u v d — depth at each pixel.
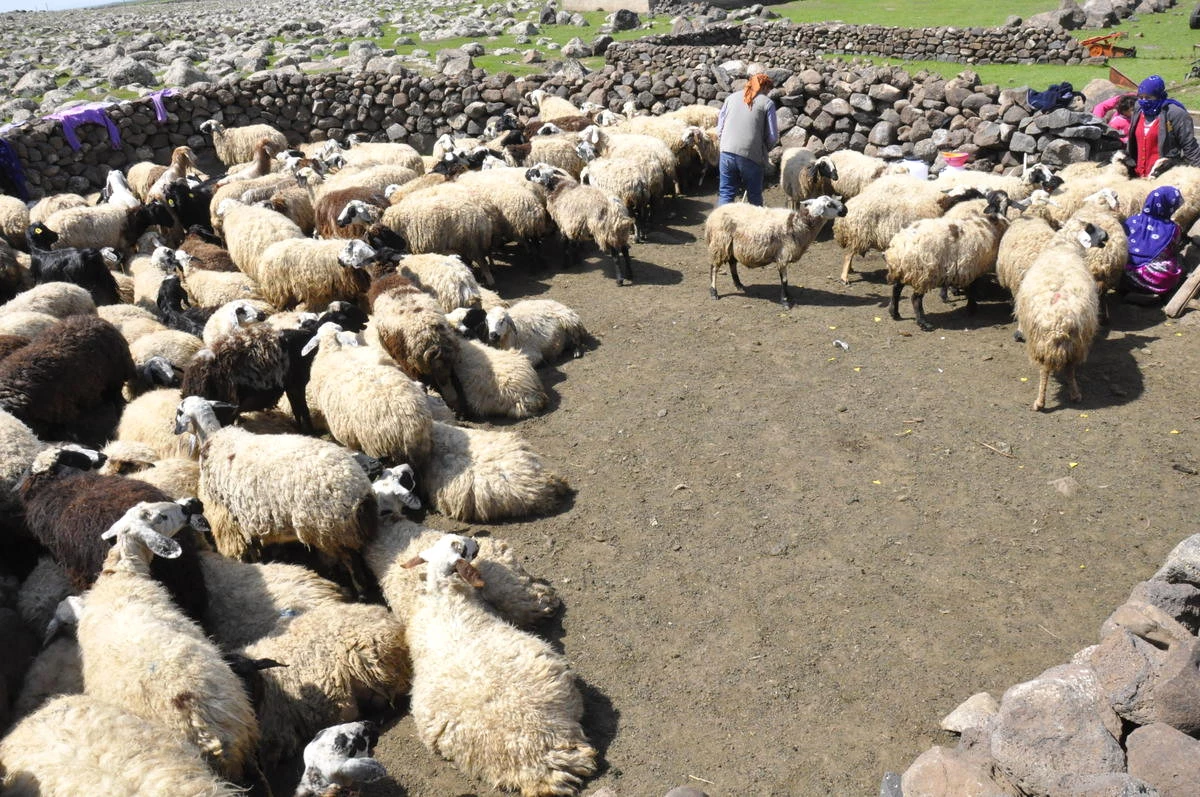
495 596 6.18
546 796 4.98
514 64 26.17
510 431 8.67
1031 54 25.33
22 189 17.36
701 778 5.10
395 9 51.94
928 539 6.91
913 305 10.47
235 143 18.05
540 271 12.77
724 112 12.87
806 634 6.09
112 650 5.00
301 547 7.11
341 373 7.65
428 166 15.95
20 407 7.95
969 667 5.73
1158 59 23.64
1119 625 5.07
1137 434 8.01
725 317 10.97
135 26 51.44
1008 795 4.32
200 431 6.86
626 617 6.32
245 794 5.02
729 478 7.79
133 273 12.39
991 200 10.14
